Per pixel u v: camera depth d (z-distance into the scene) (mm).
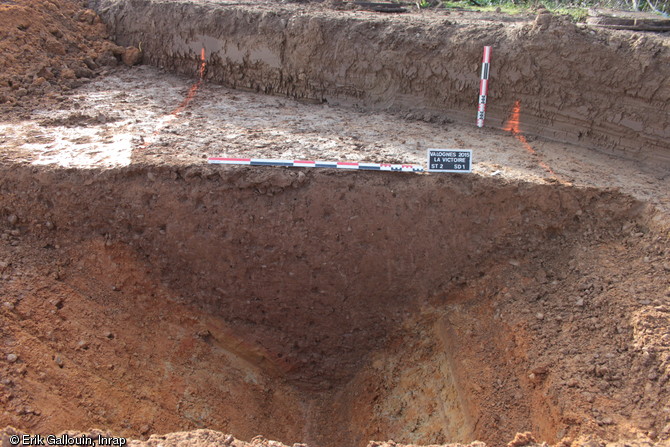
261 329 4285
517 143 4543
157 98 5227
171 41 5832
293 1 6258
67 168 3727
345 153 4078
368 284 4113
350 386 4414
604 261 3650
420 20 5047
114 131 4355
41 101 4953
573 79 4391
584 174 4000
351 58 5098
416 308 4172
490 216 3900
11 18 5336
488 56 4551
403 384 4113
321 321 4277
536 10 6242
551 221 3865
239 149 4070
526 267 3873
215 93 5504
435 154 3779
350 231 3902
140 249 3959
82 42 5863
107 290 3836
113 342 3652
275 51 5312
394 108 5141
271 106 5223
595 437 2812
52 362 3258
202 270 4035
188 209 3830
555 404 3117
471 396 3543
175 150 4004
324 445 4215
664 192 3828
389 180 3824
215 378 4055
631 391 2980
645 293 3348
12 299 3395
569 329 3416
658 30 4902
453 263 4020
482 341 3734
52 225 3807
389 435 3955
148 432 3418
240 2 6012
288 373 4469
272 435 4109
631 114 4277
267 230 3885
